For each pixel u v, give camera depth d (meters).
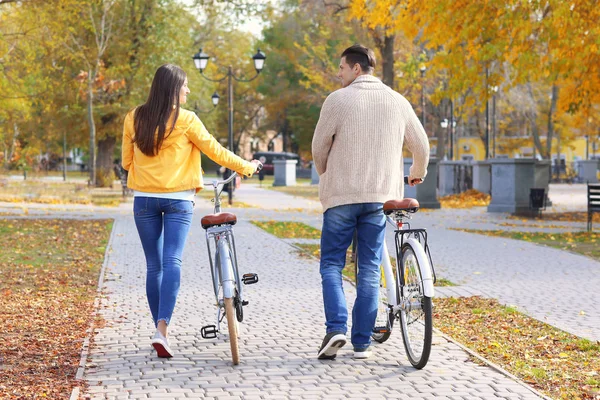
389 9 25.20
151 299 7.12
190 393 5.68
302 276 11.95
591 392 5.86
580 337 7.75
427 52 44.69
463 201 33.59
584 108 24.41
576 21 20.39
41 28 27.80
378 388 5.81
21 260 13.55
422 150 6.83
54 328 8.00
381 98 6.68
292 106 81.75
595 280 11.46
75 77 43.25
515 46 22.11
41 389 5.76
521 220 23.91
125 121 7.07
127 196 36.59
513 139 81.31
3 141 53.78
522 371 6.45
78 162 104.38
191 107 52.44
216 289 6.96
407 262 6.57
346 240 6.73
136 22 45.22
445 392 5.69
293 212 27.41
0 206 28.55
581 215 25.55
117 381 6.01
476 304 9.58
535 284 11.11
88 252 14.89
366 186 6.61
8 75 30.30
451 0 21.70
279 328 8.03
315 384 5.93
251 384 5.92
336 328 6.48
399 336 7.64
